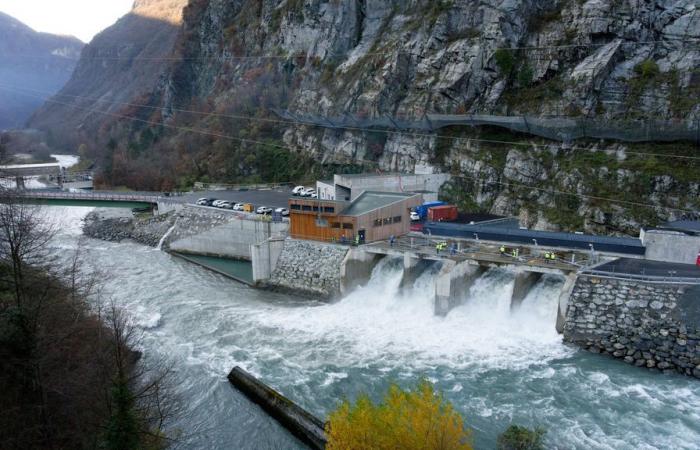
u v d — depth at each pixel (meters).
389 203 64.69
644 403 36.31
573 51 85.62
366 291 59.53
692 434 32.91
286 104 135.38
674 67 77.38
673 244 49.72
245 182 121.62
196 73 188.38
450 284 51.06
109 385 30.88
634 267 47.91
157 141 163.75
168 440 33.16
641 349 41.53
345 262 59.06
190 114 162.50
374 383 40.94
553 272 48.56
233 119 141.50
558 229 73.62
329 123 115.44
